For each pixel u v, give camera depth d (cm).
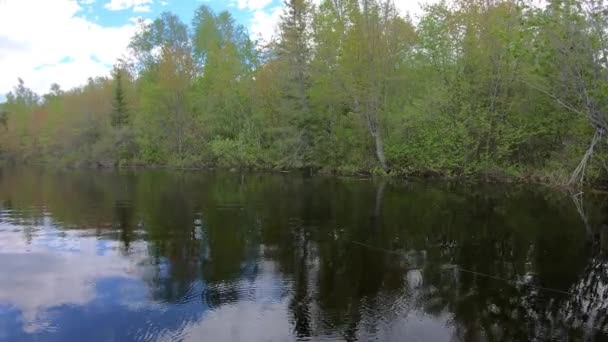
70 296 597
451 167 2086
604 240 865
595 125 1378
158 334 489
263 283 638
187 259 761
